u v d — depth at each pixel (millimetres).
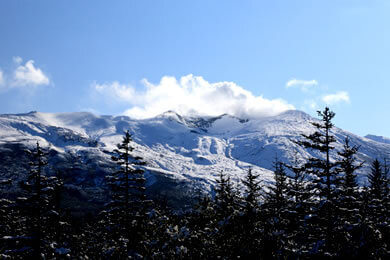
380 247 22859
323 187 27141
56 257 27156
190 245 25562
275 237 25750
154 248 25812
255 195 31109
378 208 29125
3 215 29328
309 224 27812
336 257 23125
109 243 29266
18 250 25844
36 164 28828
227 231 26406
